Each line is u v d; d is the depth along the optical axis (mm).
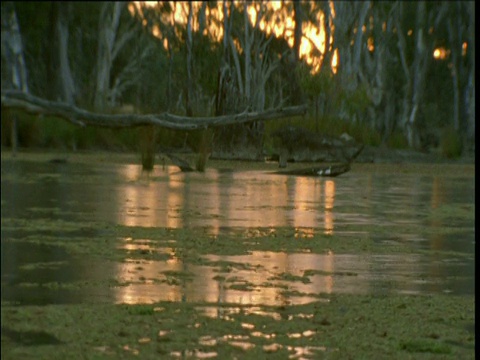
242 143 44750
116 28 70375
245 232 15898
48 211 18484
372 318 9320
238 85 63719
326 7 66000
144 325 8773
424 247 14641
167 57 77938
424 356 7938
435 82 85938
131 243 14172
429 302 10180
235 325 8898
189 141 47844
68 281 10844
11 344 7949
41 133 46875
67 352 7715
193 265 12312
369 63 72000
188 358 7652
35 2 57375
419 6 73375
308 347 8141
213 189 25641
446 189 28234
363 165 44406
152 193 23547
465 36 78062
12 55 55375
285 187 27375
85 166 35188
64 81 60719
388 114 72000
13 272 11375
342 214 19609
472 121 74438
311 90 54062
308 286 11078
